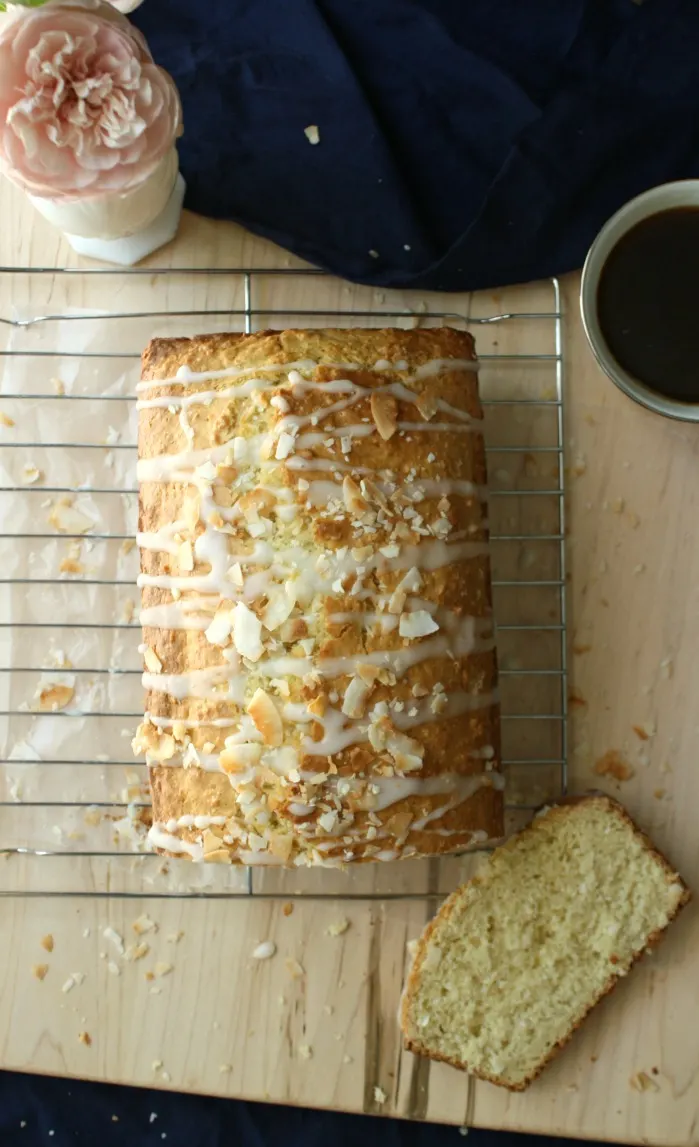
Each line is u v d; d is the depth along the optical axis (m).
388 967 0.50
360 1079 0.49
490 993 0.48
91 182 0.43
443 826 0.44
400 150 0.50
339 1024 0.49
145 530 0.45
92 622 0.50
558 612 0.50
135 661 0.50
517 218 0.50
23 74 0.41
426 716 0.43
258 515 0.42
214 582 0.43
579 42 0.50
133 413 0.51
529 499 0.51
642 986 0.49
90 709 0.50
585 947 0.48
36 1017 0.50
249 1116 0.50
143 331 0.51
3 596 0.50
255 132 0.50
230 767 0.43
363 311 0.51
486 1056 0.48
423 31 0.50
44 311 0.51
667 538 0.50
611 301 0.47
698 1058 0.49
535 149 0.49
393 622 0.43
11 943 0.50
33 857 0.50
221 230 0.51
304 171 0.50
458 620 0.44
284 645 0.42
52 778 0.50
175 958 0.50
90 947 0.50
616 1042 0.49
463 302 0.51
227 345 0.45
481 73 0.50
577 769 0.50
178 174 0.49
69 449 0.51
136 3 0.45
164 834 0.45
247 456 0.43
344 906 0.50
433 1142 0.50
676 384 0.47
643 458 0.51
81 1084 0.51
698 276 0.47
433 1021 0.48
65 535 0.50
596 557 0.50
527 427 0.51
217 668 0.43
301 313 0.50
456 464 0.44
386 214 0.50
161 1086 0.49
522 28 0.50
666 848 0.50
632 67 0.50
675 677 0.50
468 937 0.48
